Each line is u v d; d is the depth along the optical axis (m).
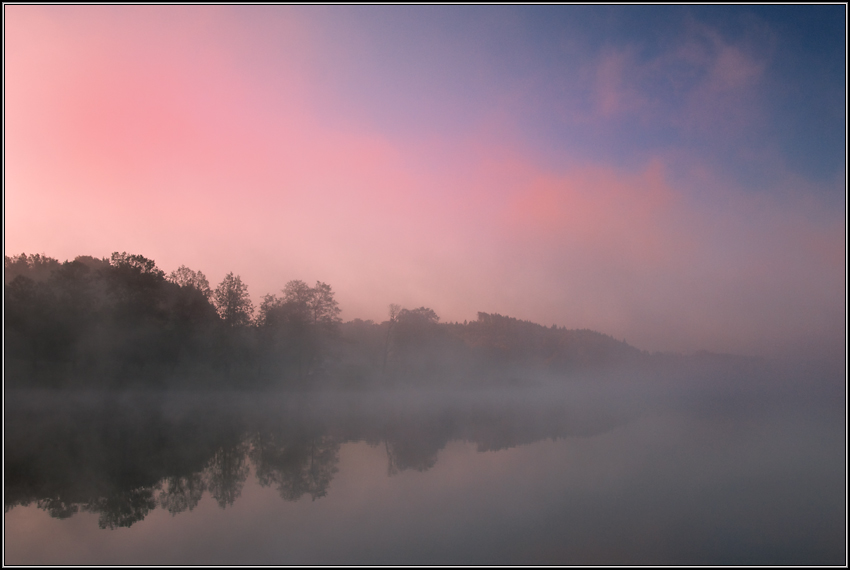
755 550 11.46
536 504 14.81
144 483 17.25
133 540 11.54
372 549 11.09
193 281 70.69
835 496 16.02
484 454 23.83
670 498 15.62
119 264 58.28
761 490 16.77
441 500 15.19
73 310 52.75
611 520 13.41
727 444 27.55
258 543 11.41
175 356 60.28
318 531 12.26
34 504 14.51
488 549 11.23
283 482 17.48
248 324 72.06
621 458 22.73
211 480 17.78
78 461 21.27
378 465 20.77
